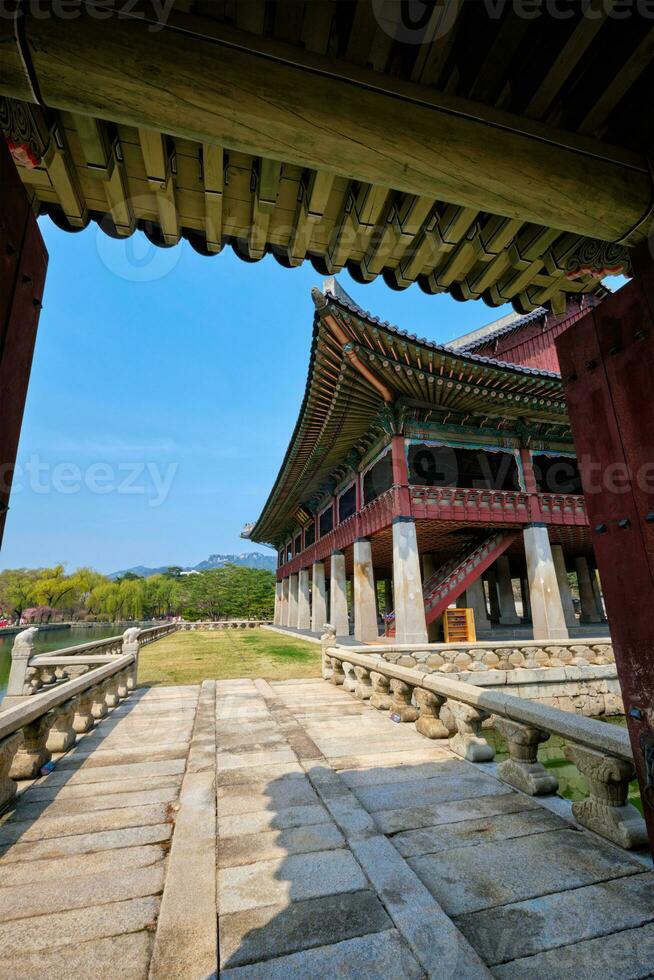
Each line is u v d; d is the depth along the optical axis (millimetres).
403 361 13695
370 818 3590
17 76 1665
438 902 2568
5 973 2129
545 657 12477
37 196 2566
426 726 6016
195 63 1717
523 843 3213
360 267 3215
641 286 2193
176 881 2754
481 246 2814
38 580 63812
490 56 2045
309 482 24469
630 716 2127
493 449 17391
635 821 3174
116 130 2338
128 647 10117
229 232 3033
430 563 26078
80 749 5719
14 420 1804
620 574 2186
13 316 1791
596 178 2107
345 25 2041
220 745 5625
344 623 22125
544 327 21266
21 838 3463
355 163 2020
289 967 2092
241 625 44469
